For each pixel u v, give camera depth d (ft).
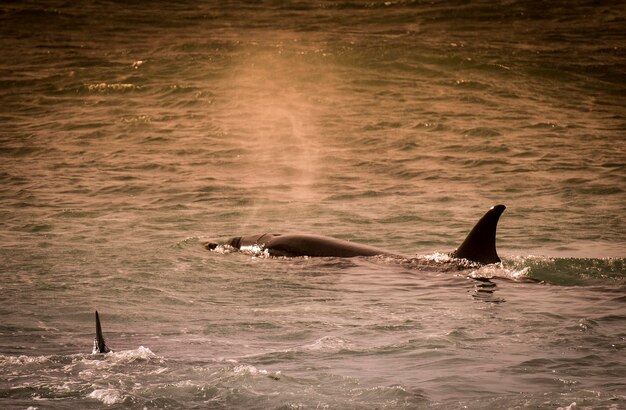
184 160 291.79
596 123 358.84
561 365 99.55
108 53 518.78
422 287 145.89
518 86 433.48
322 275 155.43
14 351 105.50
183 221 204.44
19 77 457.27
